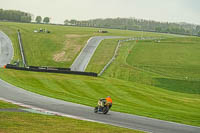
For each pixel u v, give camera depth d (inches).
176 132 940.0
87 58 4746.6
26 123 841.5
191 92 2997.0
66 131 791.1
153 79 3462.1
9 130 740.7
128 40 6678.2
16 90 1824.6
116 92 2305.6
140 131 887.7
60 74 3129.9
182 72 4057.6
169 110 1648.6
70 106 1328.7
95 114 1157.1
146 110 1486.2
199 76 3868.1
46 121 900.0
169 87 3139.8
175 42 6584.6
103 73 3649.1
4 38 6190.9
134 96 2209.6
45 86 2272.4
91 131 821.2
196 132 980.6
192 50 5757.9
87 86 2463.1
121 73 3693.4
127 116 1178.0
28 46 5526.6
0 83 2149.4
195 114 1574.8
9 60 4453.7
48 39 6294.3
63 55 4926.2
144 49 5634.8
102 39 6668.3
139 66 4252.0
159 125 1035.3
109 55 4992.6
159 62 4640.8
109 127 896.9
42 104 1323.8
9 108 1102.4
